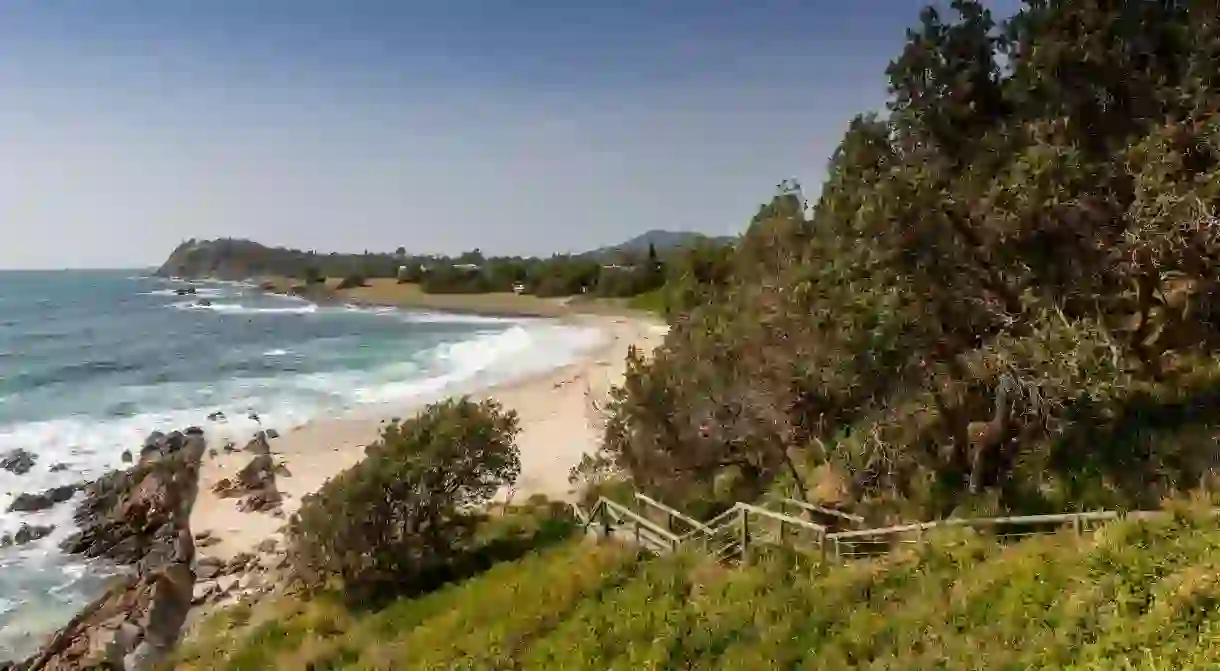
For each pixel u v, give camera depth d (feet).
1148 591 27.50
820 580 37.50
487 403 71.20
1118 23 46.68
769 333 52.54
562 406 132.46
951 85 47.21
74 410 131.75
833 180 51.11
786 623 34.09
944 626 30.48
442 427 65.26
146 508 82.07
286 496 88.22
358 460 101.60
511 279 472.03
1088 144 44.65
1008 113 49.03
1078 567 30.83
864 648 30.86
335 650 47.09
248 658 49.08
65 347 218.38
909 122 47.14
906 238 39.55
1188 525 30.89
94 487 91.35
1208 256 38.45
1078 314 43.57
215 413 128.67
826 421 53.31
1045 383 38.45
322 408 133.18
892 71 48.42
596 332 249.75
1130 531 31.17
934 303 41.37
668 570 43.45
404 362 187.83
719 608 37.04
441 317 342.85
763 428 55.16
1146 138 39.78
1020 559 33.22
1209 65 42.86
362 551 58.29
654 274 378.94
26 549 75.92
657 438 61.57
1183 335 46.47
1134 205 37.60
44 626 61.62
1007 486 45.32
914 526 39.65
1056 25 47.47
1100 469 43.27
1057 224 38.27
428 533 61.57
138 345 224.53
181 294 504.02
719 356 58.90
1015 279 41.11
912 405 47.06
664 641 35.12
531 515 74.43
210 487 91.76
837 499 55.16
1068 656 26.20
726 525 49.11
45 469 98.89
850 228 45.68
